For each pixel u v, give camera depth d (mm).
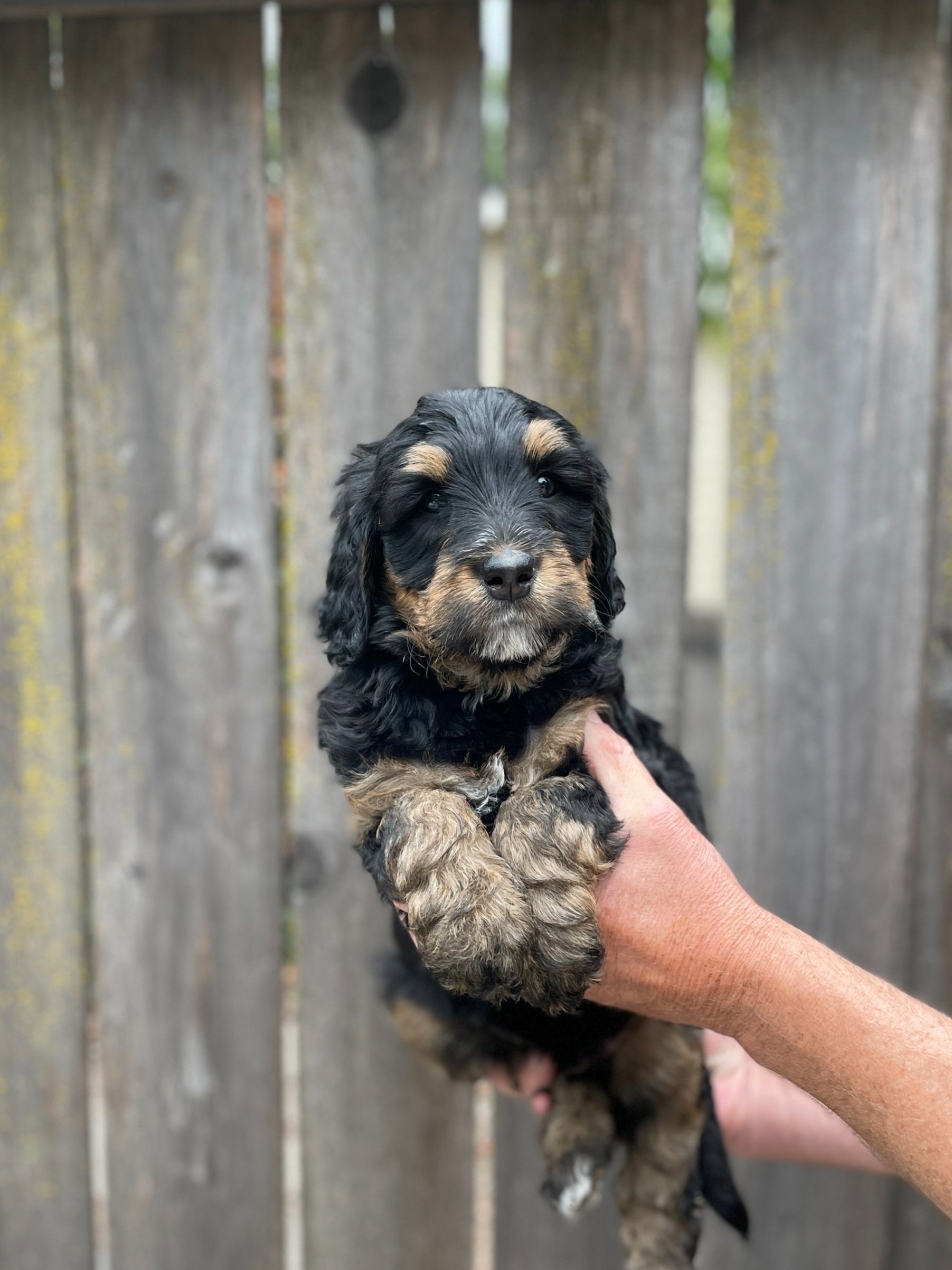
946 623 727
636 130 689
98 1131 909
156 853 775
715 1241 806
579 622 541
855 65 677
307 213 712
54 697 761
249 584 747
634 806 514
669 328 708
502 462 556
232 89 704
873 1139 456
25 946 787
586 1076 642
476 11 686
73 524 750
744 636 736
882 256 691
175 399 733
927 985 767
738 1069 703
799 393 708
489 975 479
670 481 723
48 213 719
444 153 702
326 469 733
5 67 706
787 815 750
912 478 710
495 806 535
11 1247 826
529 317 711
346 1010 784
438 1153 800
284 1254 816
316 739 740
